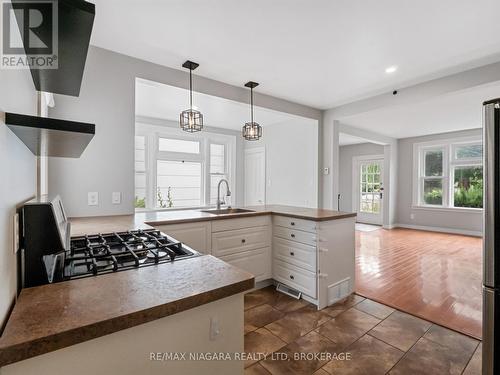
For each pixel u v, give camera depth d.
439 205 6.32
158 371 0.73
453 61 2.62
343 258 2.62
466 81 2.80
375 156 7.34
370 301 2.55
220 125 5.66
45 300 0.72
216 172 6.00
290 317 2.24
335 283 2.53
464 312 2.32
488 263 1.26
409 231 6.34
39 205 0.89
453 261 3.85
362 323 2.14
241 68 2.80
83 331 0.59
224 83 3.19
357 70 2.83
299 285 2.54
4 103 0.72
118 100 2.43
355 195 7.82
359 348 1.82
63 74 1.02
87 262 1.03
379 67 2.76
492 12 1.86
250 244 2.67
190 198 5.62
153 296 0.74
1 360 0.52
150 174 5.09
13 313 0.65
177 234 2.19
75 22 0.69
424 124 5.23
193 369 0.79
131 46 2.35
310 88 3.37
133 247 1.25
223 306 0.85
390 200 6.73
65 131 0.80
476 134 5.66
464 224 5.87
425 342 1.89
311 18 1.96
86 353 0.62
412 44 2.31
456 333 2.00
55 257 0.89
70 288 0.80
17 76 0.85
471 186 5.85
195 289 0.79
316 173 4.32
